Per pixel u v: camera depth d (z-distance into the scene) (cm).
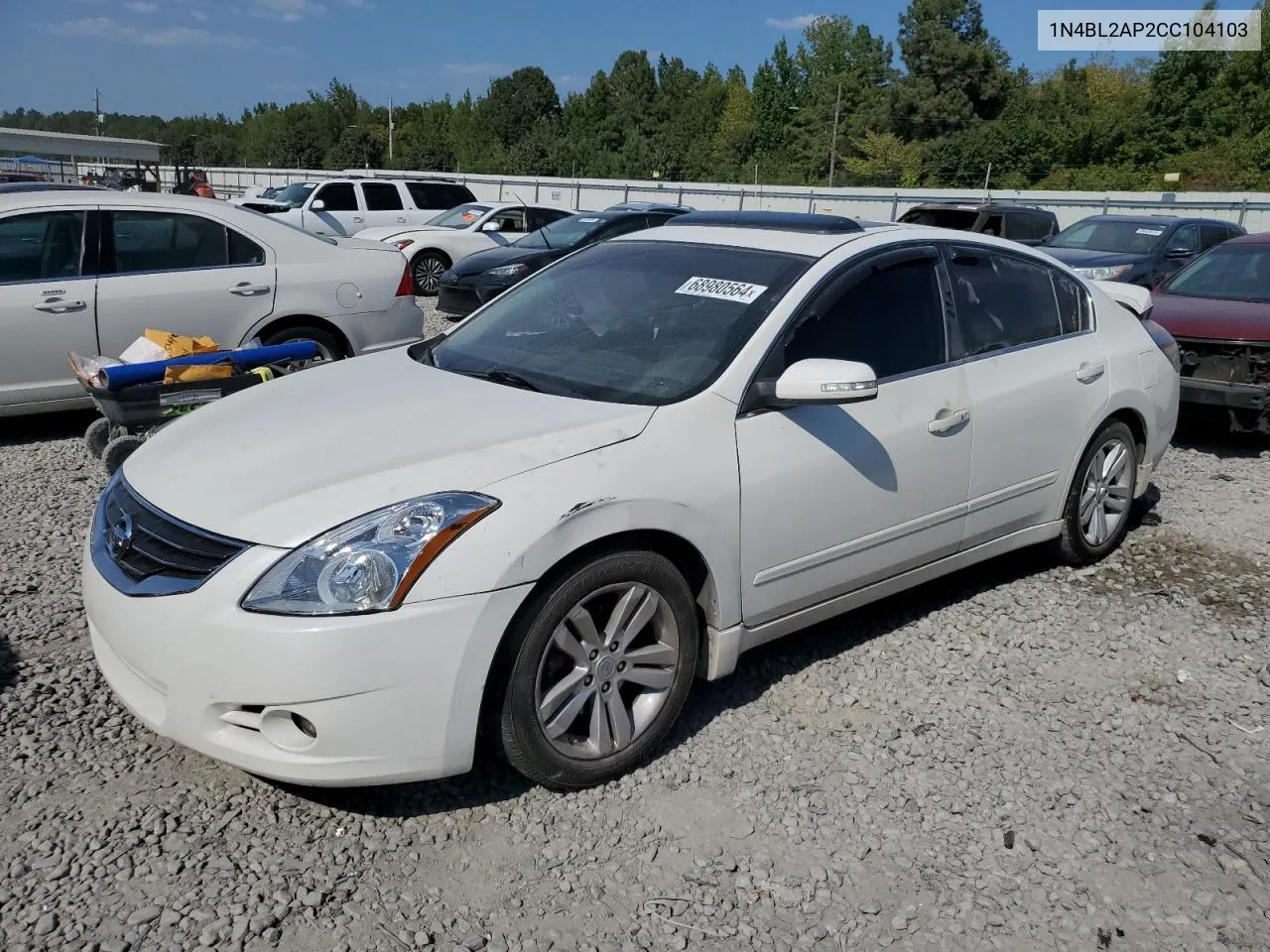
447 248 1573
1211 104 5578
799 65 8781
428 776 286
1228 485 662
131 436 552
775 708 369
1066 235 1489
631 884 279
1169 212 3719
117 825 294
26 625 412
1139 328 523
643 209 1434
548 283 438
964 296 427
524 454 301
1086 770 339
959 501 415
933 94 6881
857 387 328
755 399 345
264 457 311
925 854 295
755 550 343
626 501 304
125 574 297
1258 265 835
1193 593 482
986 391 420
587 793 317
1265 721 373
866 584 392
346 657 268
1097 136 5841
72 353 582
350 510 280
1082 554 499
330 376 393
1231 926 271
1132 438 507
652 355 362
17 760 322
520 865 284
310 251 738
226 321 700
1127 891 283
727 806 313
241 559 275
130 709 300
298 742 277
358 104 11150
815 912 271
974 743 351
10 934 252
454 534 280
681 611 327
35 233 651
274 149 9825
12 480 601
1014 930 267
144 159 2934
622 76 9831
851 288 384
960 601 467
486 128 10375
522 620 291
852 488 368
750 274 383
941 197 4281
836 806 315
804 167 7388
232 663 271
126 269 674
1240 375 713
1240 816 317
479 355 396
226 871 277
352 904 267
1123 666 411
